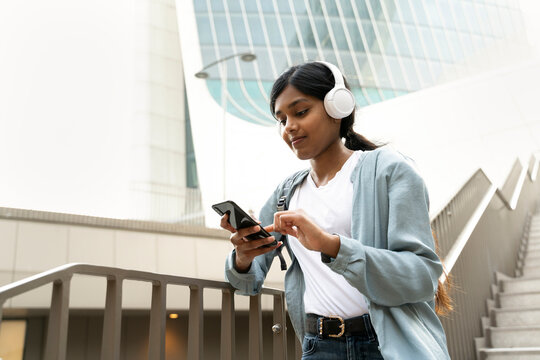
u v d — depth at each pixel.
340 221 1.16
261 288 1.44
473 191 5.00
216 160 16.28
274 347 1.56
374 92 16.48
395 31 17.59
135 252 6.83
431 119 13.04
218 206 1.10
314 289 1.19
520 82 12.42
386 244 1.07
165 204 15.38
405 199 1.04
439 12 18.19
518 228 6.44
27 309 6.43
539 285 4.32
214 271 7.45
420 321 1.04
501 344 3.72
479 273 4.09
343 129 1.31
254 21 18.55
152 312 1.07
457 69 17.42
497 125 12.23
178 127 23.62
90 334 7.97
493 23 18.48
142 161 21.72
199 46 18.47
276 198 1.42
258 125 15.84
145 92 23.06
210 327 8.38
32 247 6.09
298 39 18.05
